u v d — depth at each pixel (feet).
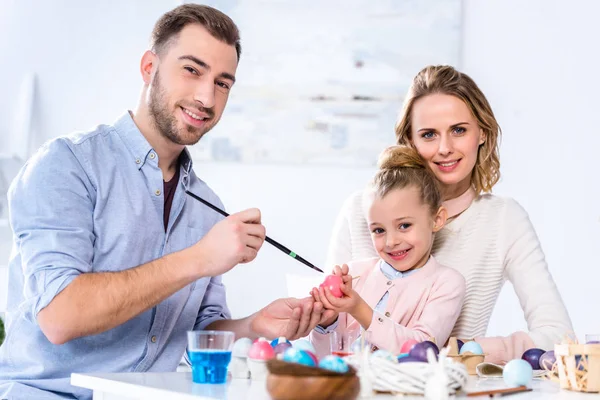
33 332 5.16
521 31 10.88
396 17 11.10
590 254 10.67
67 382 5.09
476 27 11.00
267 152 11.21
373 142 11.10
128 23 11.50
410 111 6.56
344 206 7.18
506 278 6.88
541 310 6.34
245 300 11.05
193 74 5.53
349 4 11.18
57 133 11.45
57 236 4.95
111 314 4.68
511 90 10.89
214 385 3.94
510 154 10.89
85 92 11.48
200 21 5.55
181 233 5.81
